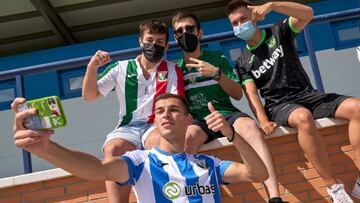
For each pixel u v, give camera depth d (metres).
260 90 3.13
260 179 2.00
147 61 3.02
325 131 3.01
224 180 2.10
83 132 6.70
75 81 3.80
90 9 7.45
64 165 1.71
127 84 2.99
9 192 3.00
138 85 2.98
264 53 3.10
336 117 2.90
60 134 6.72
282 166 2.94
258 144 2.59
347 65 6.62
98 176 1.86
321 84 3.35
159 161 2.05
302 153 2.96
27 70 3.44
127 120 2.95
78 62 3.50
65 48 6.86
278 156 2.96
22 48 8.36
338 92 6.48
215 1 7.68
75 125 6.74
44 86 5.65
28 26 7.73
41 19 7.57
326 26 5.02
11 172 6.54
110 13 7.66
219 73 2.89
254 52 3.13
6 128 6.76
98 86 2.94
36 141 1.58
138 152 2.08
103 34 8.24
